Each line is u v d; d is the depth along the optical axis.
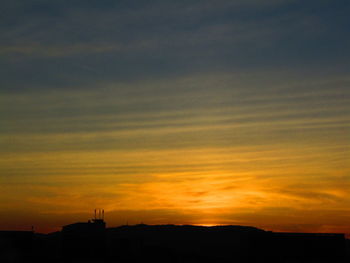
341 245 81.31
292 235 83.38
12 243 80.56
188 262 86.25
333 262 79.81
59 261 79.50
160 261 86.06
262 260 82.75
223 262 85.94
